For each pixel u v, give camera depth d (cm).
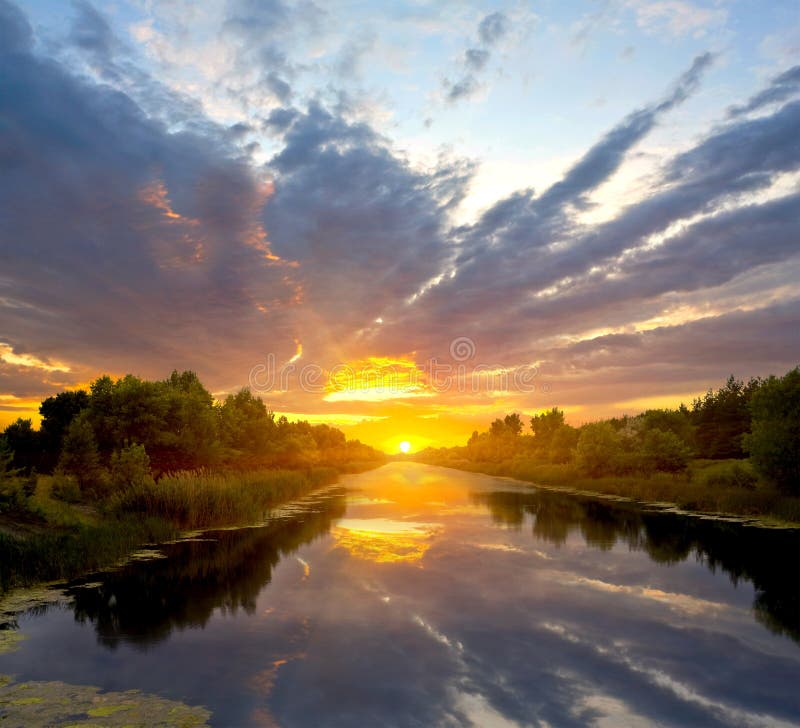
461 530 2247
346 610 1145
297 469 5688
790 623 1053
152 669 839
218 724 662
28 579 1362
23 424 3916
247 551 1788
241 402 4709
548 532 2192
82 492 2411
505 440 10706
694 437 6119
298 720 671
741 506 2759
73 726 655
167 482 2359
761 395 2970
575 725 657
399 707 707
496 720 670
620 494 3934
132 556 1706
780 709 700
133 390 2948
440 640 962
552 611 1131
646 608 1152
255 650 918
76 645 948
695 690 757
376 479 6831
